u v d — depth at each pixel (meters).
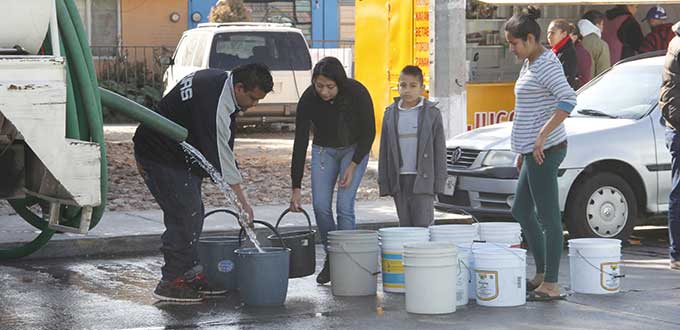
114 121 26.58
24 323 8.29
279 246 9.28
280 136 24.59
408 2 16.56
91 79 6.79
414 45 16.48
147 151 8.79
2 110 6.11
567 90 8.59
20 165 7.20
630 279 10.09
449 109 15.52
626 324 8.20
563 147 8.80
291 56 23.69
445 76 15.51
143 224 12.62
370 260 9.28
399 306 8.88
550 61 8.70
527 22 8.73
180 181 8.79
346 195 9.63
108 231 12.04
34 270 10.68
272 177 17.14
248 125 26.05
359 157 9.53
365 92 9.52
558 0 15.61
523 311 8.66
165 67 28.52
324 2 31.48
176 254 8.98
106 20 29.52
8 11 6.32
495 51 17.31
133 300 9.14
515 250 8.86
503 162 11.76
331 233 9.27
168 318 8.45
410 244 8.73
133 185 15.95
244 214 8.80
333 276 9.30
